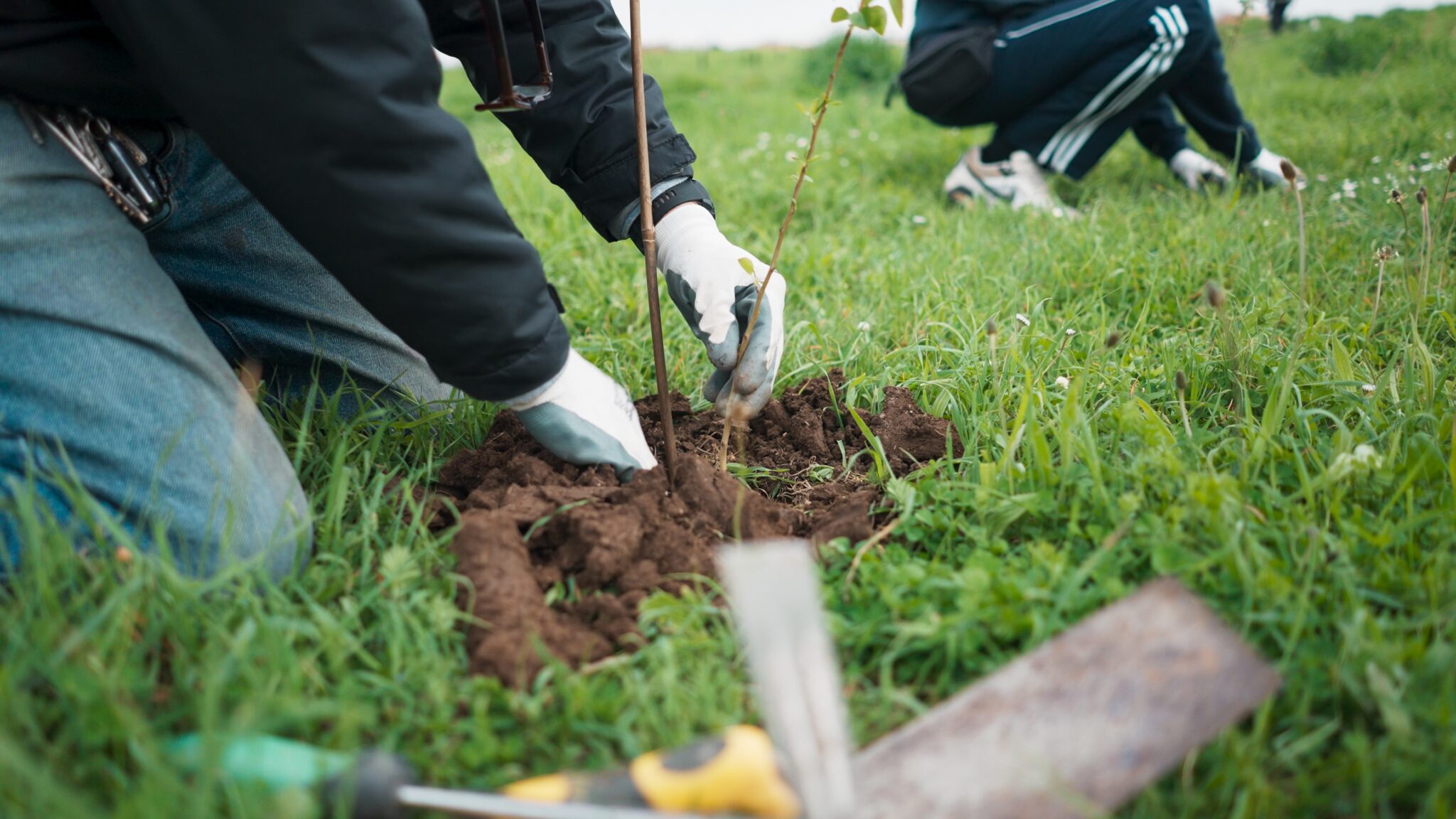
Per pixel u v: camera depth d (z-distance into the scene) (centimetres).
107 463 152
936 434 203
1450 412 195
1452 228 290
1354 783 123
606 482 182
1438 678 133
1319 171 416
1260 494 173
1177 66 392
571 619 155
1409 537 159
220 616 146
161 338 158
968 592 150
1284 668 137
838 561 168
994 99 402
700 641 147
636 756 130
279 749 119
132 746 121
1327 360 225
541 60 175
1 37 146
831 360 249
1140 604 137
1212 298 182
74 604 138
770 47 1297
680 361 252
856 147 544
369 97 139
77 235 155
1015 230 356
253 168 146
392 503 183
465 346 161
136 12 137
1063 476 175
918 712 137
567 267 332
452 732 135
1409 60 658
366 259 151
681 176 202
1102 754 120
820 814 102
